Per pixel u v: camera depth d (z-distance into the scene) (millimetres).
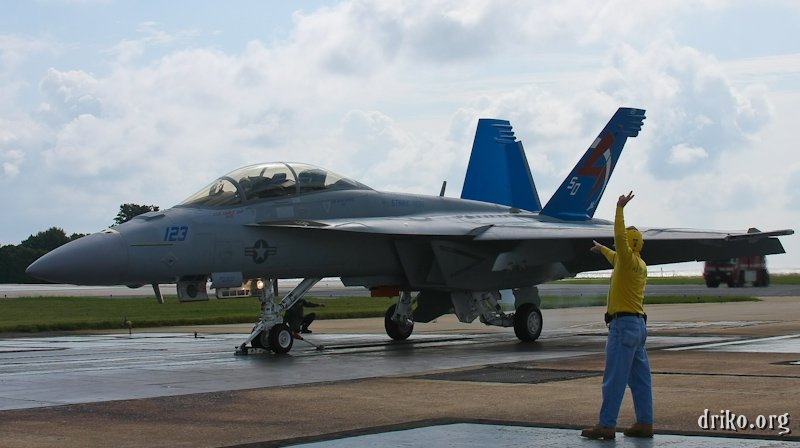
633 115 23953
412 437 8117
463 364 14719
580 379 12086
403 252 19641
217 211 17344
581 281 102750
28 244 96125
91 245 15891
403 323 20984
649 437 8000
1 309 38562
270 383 12320
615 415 7977
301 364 15094
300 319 19781
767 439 7840
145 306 41469
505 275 20453
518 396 10539
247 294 17984
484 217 21375
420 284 19938
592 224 23250
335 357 16438
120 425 8938
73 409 9992
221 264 17188
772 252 20453
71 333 24516
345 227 17797
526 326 20062
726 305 36344
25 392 11500
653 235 19516
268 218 17828
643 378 8086
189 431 8586
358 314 32000
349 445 7816
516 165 25969
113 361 15914
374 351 17766
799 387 10805
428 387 11516
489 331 24312
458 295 20391
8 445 7949
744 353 15406
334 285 95938
